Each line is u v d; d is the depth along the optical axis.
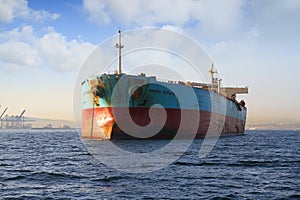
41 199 15.64
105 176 21.47
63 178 20.98
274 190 17.61
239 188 17.97
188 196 16.14
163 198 15.73
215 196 16.19
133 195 16.30
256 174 22.55
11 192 17.09
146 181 19.73
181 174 22.23
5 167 26.36
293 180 20.38
